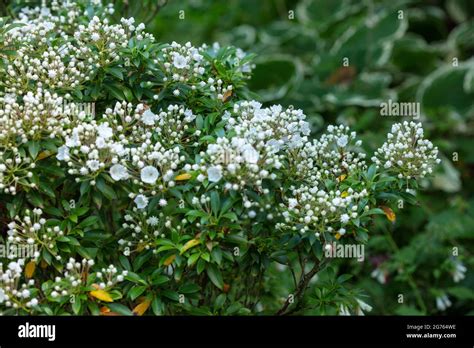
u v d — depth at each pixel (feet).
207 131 5.10
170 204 5.27
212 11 10.65
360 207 4.96
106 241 5.18
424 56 9.52
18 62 5.01
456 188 7.42
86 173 4.81
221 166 4.77
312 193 4.98
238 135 4.90
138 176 5.00
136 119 5.18
